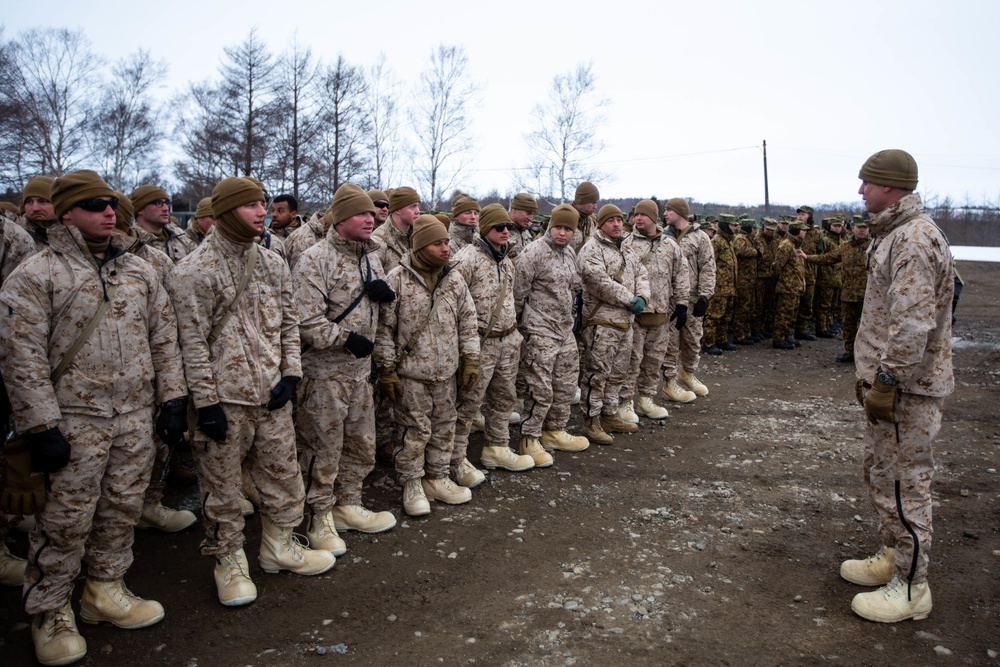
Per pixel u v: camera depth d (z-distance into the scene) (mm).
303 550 4086
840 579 3994
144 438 3344
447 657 3283
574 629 3504
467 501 5105
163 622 3566
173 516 4617
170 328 3420
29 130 28953
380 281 4344
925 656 3268
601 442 6520
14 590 3879
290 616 3645
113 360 3188
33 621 3297
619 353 6582
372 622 3592
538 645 3369
